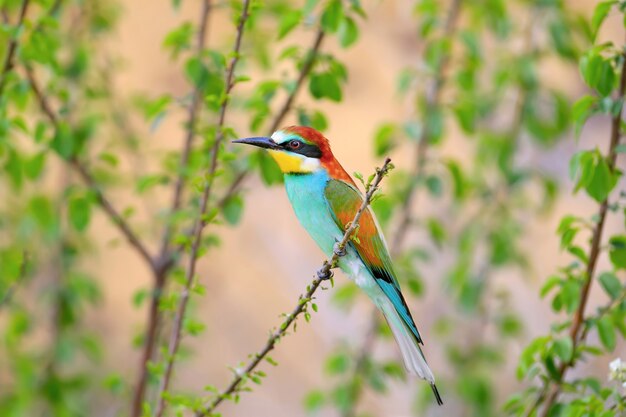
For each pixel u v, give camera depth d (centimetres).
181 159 1061
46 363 1227
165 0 2002
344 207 916
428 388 1320
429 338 1638
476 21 1304
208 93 995
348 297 1240
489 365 1333
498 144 1280
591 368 1550
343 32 967
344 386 1184
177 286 1085
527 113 1284
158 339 1066
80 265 1423
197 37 1063
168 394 807
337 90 968
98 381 1327
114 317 1912
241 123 1260
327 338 1805
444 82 1218
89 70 1223
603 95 784
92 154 1329
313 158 926
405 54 1927
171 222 1002
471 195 1331
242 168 1001
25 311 1204
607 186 789
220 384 1894
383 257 925
